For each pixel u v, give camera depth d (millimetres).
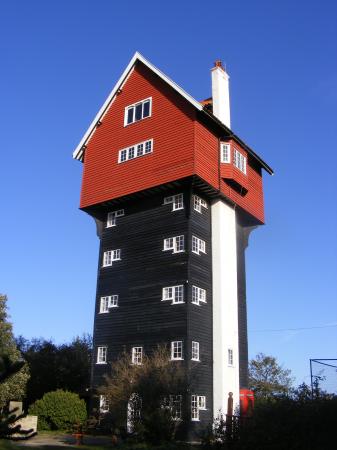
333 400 16406
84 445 26281
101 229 42562
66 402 36219
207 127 38844
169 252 37250
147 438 25234
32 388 49938
